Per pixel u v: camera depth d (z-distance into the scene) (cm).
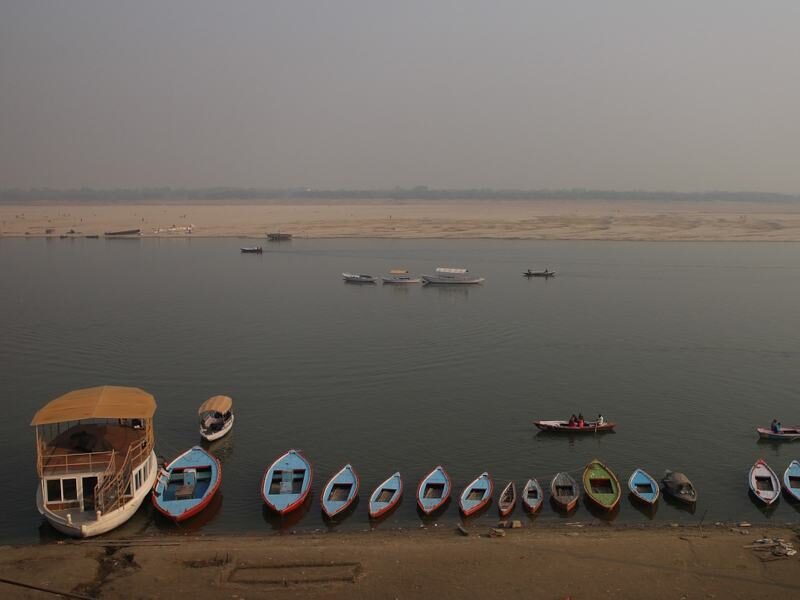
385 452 5453
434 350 8281
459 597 3419
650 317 10162
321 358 7925
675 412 6338
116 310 10519
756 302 11312
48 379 7169
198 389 6881
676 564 3703
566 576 3588
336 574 3603
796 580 3547
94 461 4325
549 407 6444
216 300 11500
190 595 3425
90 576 3600
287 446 5572
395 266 15938
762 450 5531
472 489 4688
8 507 4556
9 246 19700
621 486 4869
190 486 4691
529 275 14238
